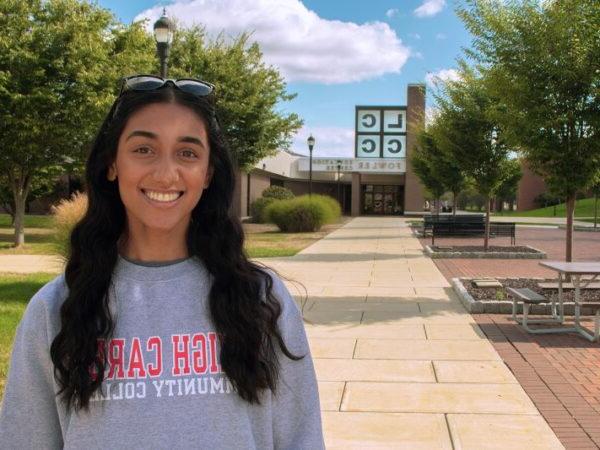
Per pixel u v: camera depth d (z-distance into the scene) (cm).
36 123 1622
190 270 140
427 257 1652
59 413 133
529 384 527
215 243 143
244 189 4003
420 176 3519
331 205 3444
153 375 128
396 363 595
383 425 439
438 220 2467
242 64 2438
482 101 1617
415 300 954
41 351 136
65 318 131
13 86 1592
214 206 150
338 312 855
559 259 1650
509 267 1420
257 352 136
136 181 137
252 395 133
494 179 1680
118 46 1817
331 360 607
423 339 693
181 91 145
